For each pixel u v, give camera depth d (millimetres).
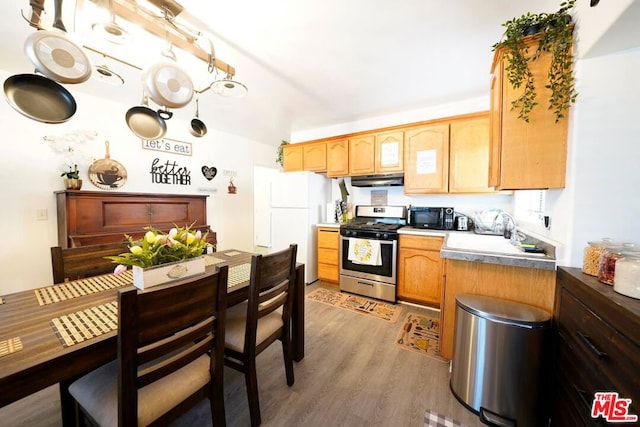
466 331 1378
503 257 1422
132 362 748
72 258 1468
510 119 1414
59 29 999
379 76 2178
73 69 1060
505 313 1297
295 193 3422
